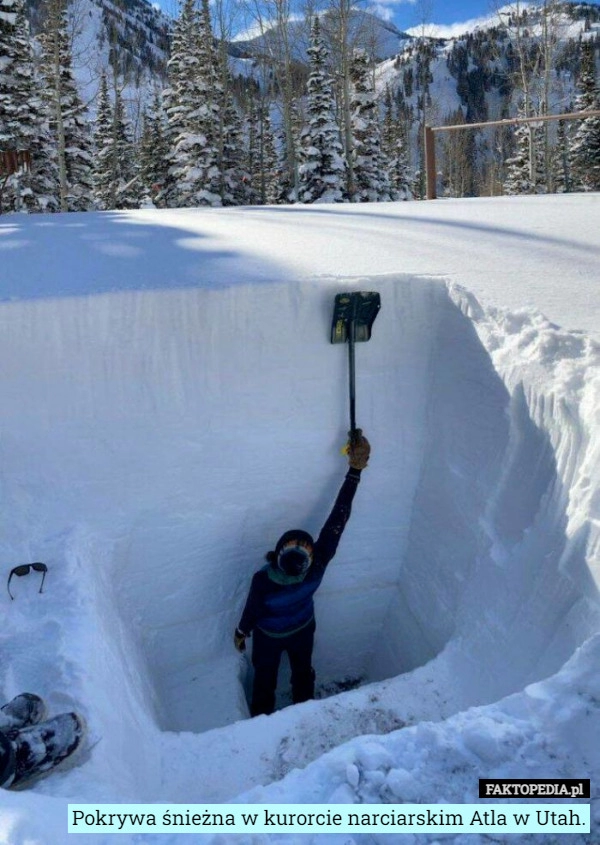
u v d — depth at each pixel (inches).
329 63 796.0
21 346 108.2
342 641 147.1
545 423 96.7
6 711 78.0
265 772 94.7
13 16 700.7
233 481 125.1
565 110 1119.6
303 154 740.7
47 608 96.6
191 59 818.2
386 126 1254.3
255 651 130.3
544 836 56.8
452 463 121.6
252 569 135.3
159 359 115.9
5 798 54.9
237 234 177.5
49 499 112.0
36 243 165.6
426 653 126.9
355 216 215.5
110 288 114.3
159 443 118.3
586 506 85.4
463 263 134.3
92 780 73.0
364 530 136.6
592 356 94.9
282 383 123.9
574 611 84.7
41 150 743.7
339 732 100.5
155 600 124.6
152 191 978.1
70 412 112.3
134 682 103.1
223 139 871.1
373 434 130.4
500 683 95.8
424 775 61.9
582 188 1032.2
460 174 1374.3
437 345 127.0
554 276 124.0
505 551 104.0
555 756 62.5
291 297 120.1
